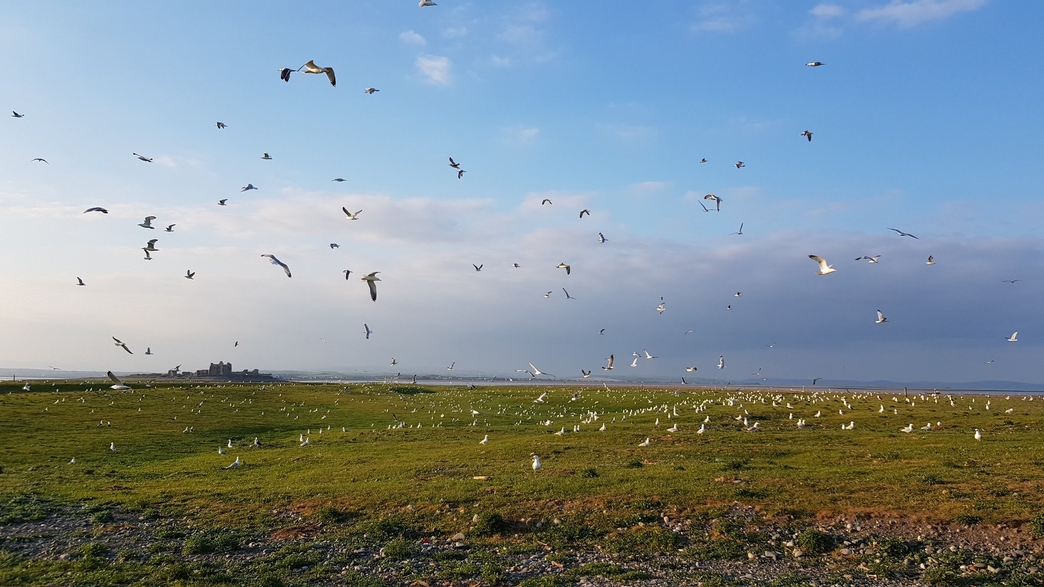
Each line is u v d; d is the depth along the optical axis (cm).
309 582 2034
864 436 4819
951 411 7188
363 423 7300
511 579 2047
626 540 2372
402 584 2023
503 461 4025
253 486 3453
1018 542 2156
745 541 2317
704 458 3841
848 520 2441
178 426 6625
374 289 2616
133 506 2998
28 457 4747
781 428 5647
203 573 2089
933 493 2672
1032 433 4950
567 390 12744
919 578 1967
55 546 2420
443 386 14462
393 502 2934
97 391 9100
